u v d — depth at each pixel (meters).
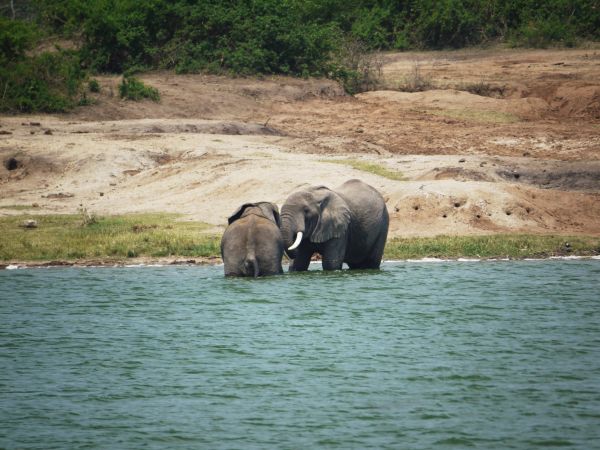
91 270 20.70
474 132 36.56
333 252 19.16
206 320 15.03
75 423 10.38
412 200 24.89
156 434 10.02
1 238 23.47
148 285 18.34
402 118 39.62
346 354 12.87
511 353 12.89
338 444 9.70
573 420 10.30
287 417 10.47
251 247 18.62
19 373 12.21
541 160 30.41
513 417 10.40
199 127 35.84
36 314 15.72
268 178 27.02
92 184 29.67
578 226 25.08
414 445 9.65
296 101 42.88
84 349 13.34
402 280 18.53
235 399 11.08
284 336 13.91
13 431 10.15
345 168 28.19
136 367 12.41
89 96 39.56
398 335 13.95
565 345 13.31
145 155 31.48
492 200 25.00
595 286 17.95
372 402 10.91
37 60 39.78
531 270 19.97
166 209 26.50
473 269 20.08
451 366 12.27
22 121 36.22
